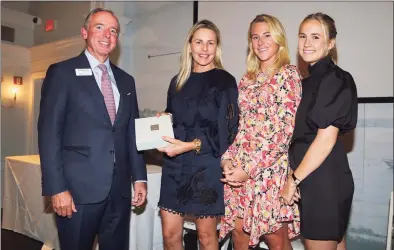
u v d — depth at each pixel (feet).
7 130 18.58
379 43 8.45
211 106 5.86
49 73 5.41
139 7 14.16
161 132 5.86
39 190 10.36
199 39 5.99
